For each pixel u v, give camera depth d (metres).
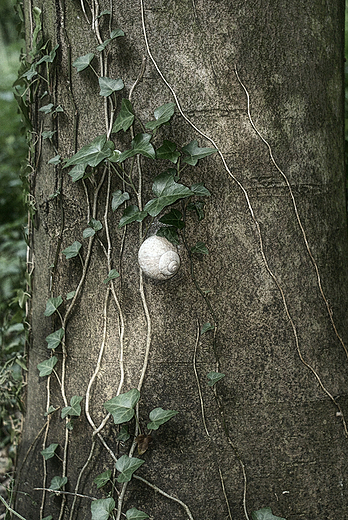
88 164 1.55
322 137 1.73
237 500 1.61
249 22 1.59
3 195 5.07
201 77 1.59
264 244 1.64
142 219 1.54
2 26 8.13
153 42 1.59
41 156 1.88
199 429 1.62
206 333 1.63
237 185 1.62
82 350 1.75
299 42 1.65
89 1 1.65
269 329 1.64
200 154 1.55
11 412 2.59
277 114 1.64
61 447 1.79
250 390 1.63
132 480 1.62
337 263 1.78
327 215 1.75
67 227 1.79
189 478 1.61
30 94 1.87
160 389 1.63
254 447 1.63
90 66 1.66
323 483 1.65
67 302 1.79
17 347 2.61
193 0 1.57
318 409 1.66
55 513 1.78
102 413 1.68
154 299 1.64
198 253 1.62
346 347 1.75
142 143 1.53
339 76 1.83
